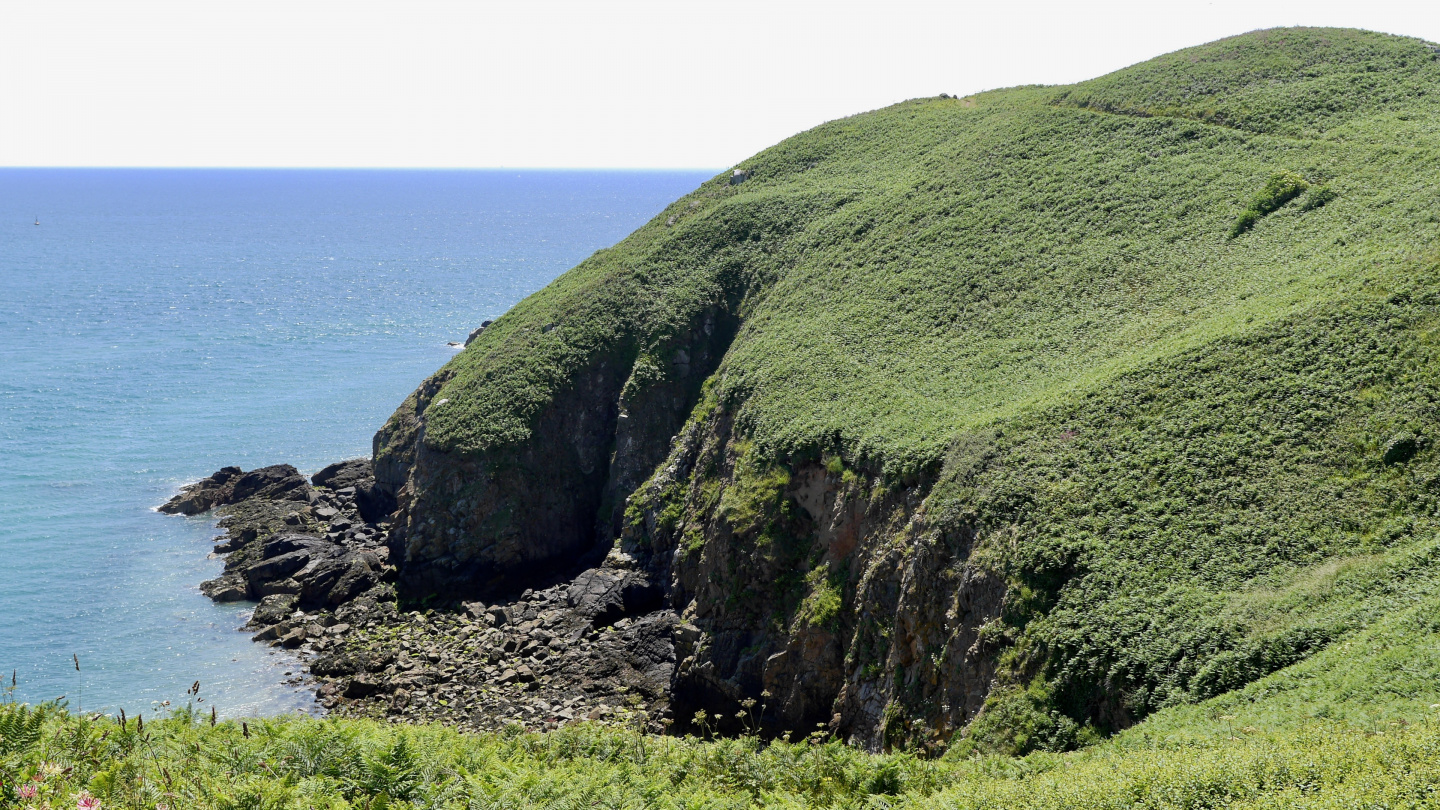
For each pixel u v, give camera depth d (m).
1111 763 19.38
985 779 20.48
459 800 16.44
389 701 45.12
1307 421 32.62
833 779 21.92
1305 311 38.00
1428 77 63.44
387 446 70.12
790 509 46.09
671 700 45.44
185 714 20.64
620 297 73.56
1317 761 15.63
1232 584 28.11
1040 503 34.00
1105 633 27.97
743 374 58.50
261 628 53.09
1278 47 75.19
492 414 64.06
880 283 62.31
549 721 42.84
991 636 31.23
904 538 38.25
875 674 37.06
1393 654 21.36
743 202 83.31
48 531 65.94
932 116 92.75
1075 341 47.72
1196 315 44.53
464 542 59.22
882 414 46.91
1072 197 62.25
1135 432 35.81
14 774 13.32
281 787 14.02
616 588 53.94
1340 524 28.75
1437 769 14.13
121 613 54.56
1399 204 45.38
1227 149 61.78
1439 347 32.47
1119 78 79.25
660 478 60.06
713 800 18.84
